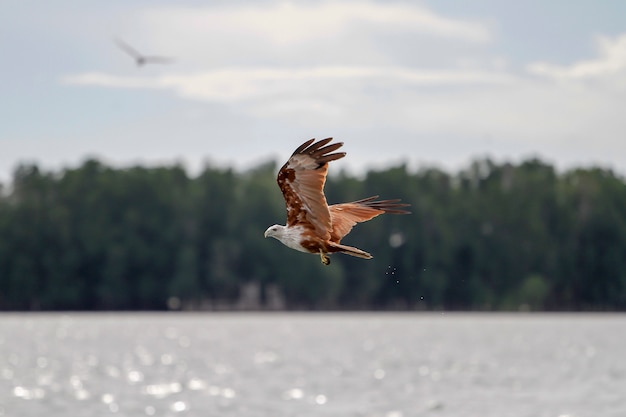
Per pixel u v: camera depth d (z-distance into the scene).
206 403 41.12
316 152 18.30
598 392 44.69
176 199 129.88
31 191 132.12
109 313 127.94
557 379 50.00
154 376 51.59
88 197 129.75
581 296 133.88
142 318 118.81
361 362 60.56
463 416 38.19
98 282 127.81
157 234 128.12
